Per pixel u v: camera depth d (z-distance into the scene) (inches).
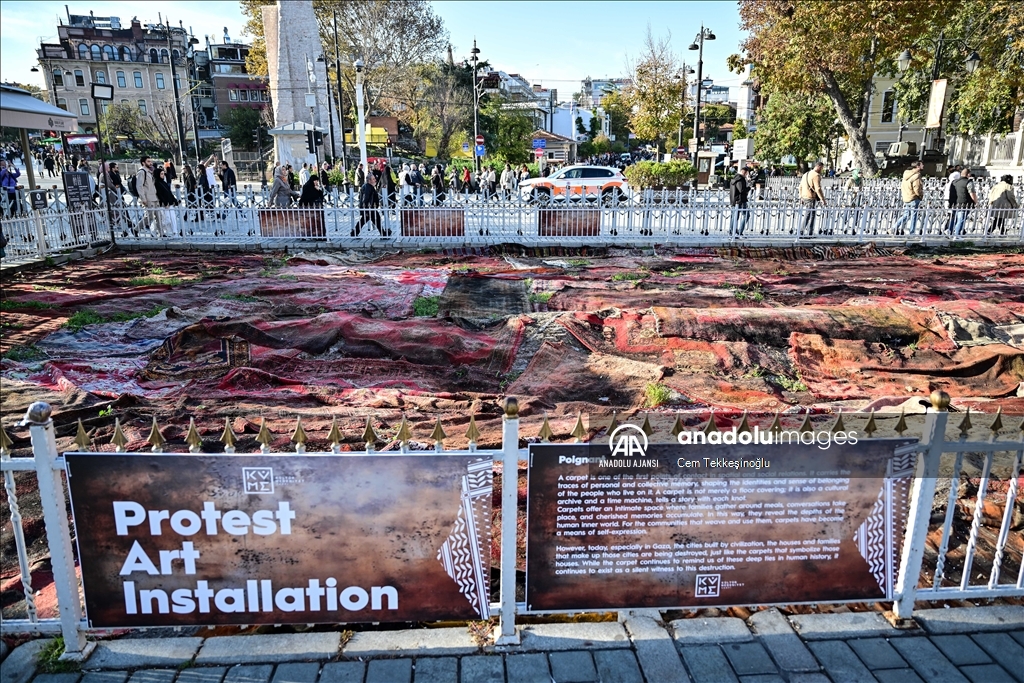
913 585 132.0
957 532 165.5
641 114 2003.0
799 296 431.2
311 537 119.1
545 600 125.8
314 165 1300.4
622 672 120.3
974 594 135.0
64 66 3307.1
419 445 212.5
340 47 2075.5
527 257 620.4
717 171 2151.8
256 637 127.2
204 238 679.7
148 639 127.2
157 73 3464.6
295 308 390.0
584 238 689.0
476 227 695.1
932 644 127.5
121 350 316.5
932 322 340.5
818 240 680.4
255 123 2780.5
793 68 1104.8
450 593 124.3
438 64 2253.9
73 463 113.3
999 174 1128.8
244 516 117.3
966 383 290.8
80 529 116.3
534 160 2198.6
